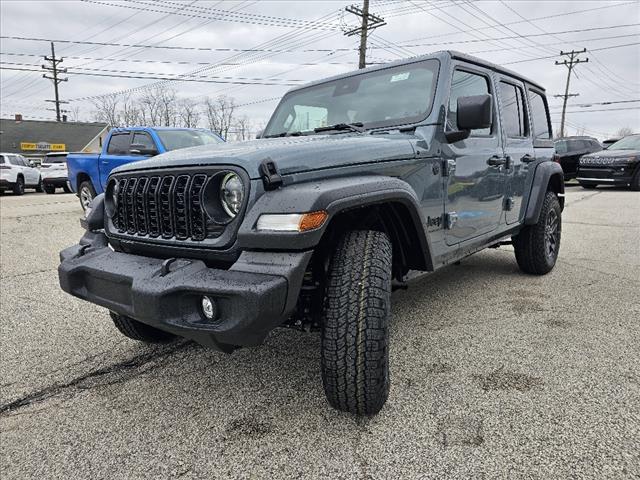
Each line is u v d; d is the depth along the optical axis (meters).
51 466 2.03
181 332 2.03
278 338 3.33
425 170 2.83
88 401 2.57
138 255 2.48
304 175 2.14
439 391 2.51
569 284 4.51
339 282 2.15
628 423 2.16
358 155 2.39
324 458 2.01
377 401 2.17
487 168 3.60
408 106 3.12
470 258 5.75
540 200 4.48
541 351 2.99
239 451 2.08
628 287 4.36
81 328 3.67
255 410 2.41
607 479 1.81
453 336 3.28
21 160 19.72
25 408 2.51
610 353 2.93
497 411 2.30
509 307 3.87
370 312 2.10
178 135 8.58
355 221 2.41
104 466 2.02
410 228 2.70
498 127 3.87
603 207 10.48
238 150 2.28
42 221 9.32
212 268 2.15
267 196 2.03
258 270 1.93
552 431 2.12
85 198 10.08
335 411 2.37
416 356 2.96
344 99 3.48
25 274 5.29
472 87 3.51
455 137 2.99
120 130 9.15
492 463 1.93
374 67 3.53
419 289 4.45
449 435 2.12
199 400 2.53
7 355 3.19
